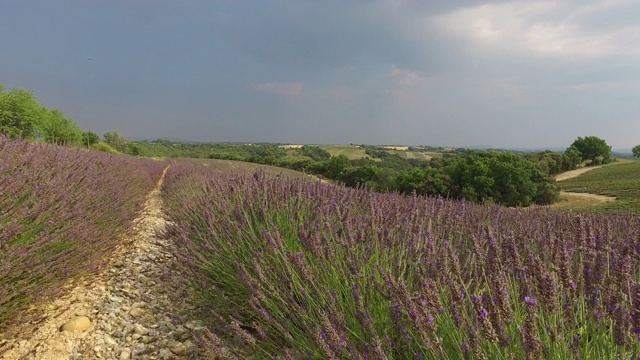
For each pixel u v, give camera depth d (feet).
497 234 10.16
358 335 6.91
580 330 5.45
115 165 35.24
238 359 8.25
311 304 7.58
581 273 6.01
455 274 7.13
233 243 11.91
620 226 15.20
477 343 5.00
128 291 12.94
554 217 17.72
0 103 127.03
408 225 10.40
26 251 9.89
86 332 10.06
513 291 6.52
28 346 9.20
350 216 10.68
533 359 4.66
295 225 11.31
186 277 11.88
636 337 4.67
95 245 14.03
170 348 9.23
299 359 7.50
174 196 30.63
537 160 248.32
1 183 10.41
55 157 17.20
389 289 6.23
